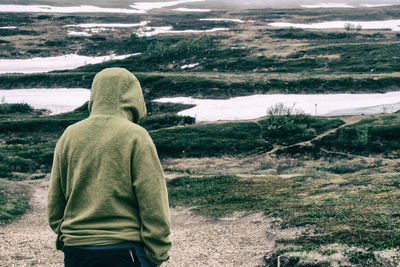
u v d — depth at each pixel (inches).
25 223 901.2
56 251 530.6
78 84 4840.1
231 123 2972.4
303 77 4399.6
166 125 3233.3
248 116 3442.4
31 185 1475.1
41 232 725.3
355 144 2420.0
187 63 5871.1
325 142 2487.7
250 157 2397.9
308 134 2623.0
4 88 4842.5
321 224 512.1
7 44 7421.3
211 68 5516.7
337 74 4586.6
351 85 4141.2
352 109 3533.5
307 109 3572.8
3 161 2213.3
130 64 5812.0
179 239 601.9
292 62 5452.8
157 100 4025.6
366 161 2176.4
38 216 983.6
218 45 6673.2
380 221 481.4
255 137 2674.7
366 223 480.4
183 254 502.6
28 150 2501.2
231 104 3799.2
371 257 332.8
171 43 7062.0
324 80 4229.8
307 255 365.1
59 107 4106.8
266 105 3722.9
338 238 403.5
